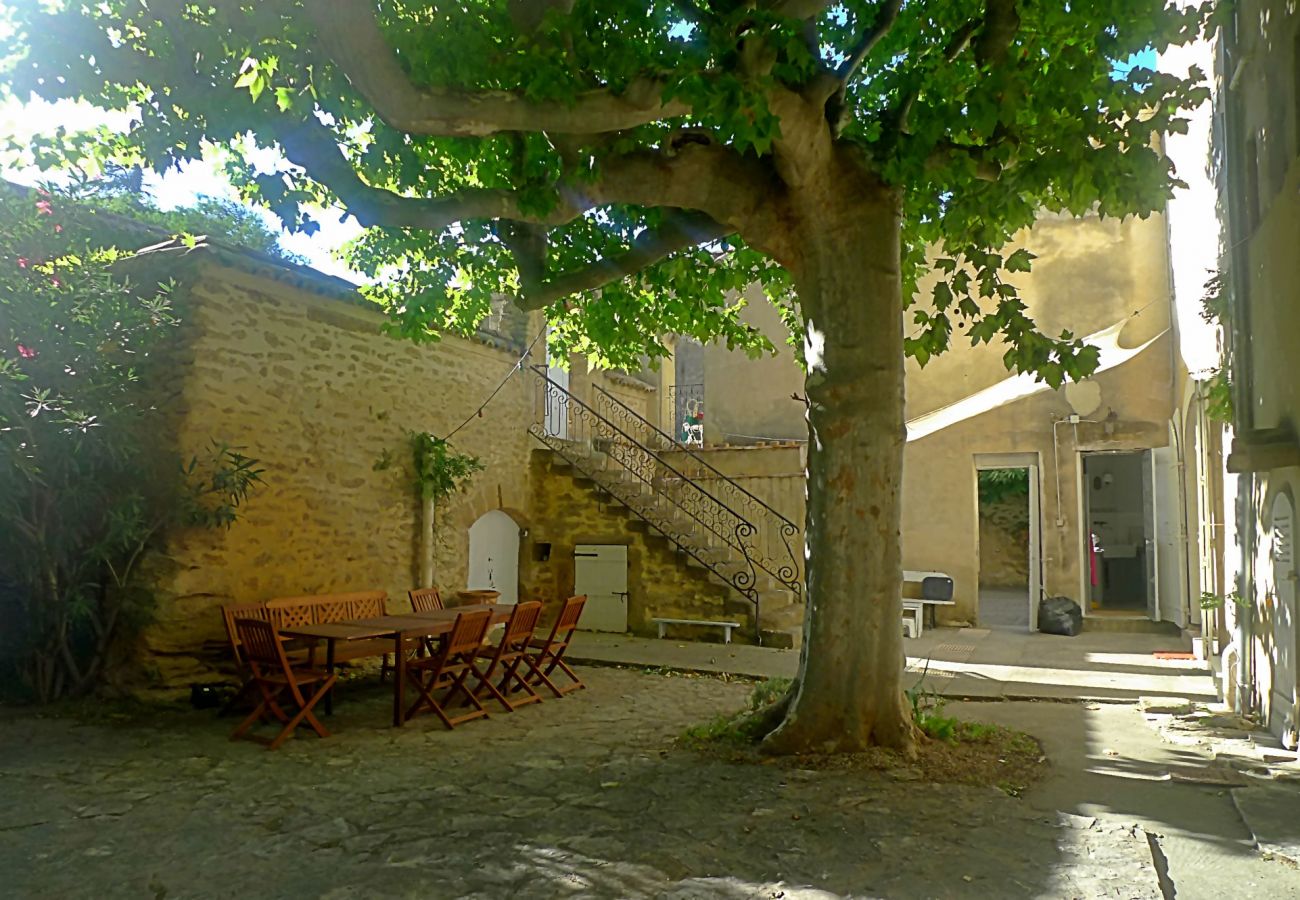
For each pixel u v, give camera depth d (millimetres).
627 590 11734
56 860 4062
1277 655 6016
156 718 6984
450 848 4184
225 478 7641
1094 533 15648
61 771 5531
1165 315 12906
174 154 5602
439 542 10469
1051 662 9781
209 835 4387
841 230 5777
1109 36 5270
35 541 7262
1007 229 6859
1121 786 5133
